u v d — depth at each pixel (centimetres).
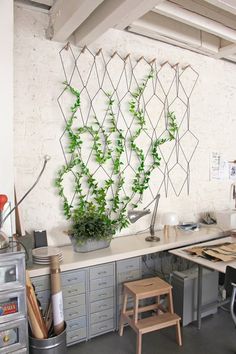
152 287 247
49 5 259
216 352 238
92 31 247
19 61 254
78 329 246
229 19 288
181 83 349
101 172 299
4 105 214
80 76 282
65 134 278
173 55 341
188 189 364
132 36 311
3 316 186
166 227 312
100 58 293
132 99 313
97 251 265
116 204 307
